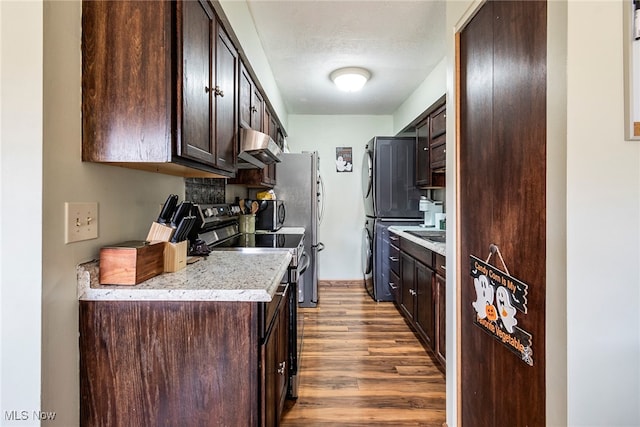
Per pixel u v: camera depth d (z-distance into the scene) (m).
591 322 0.89
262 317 1.08
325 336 2.85
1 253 0.89
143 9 1.06
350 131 4.66
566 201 0.89
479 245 1.40
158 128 1.06
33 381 0.90
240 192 3.36
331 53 2.81
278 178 3.61
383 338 2.82
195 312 1.02
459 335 1.59
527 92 1.06
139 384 1.03
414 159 3.85
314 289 3.62
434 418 1.80
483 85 1.35
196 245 1.58
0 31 0.89
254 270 1.27
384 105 4.23
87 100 1.05
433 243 2.38
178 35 1.10
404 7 2.16
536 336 1.04
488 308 1.32
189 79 1.18
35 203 0.90
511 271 1.16
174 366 1.03
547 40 0.96
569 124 0.88
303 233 3.12
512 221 1.16
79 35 1.04
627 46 0.87
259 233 3.07
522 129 1.09
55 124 0.94
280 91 3.72
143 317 1.02
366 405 1.91
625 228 0.89
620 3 0.88
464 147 1.53
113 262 1.04
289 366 1.91
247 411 1.03
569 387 0.90
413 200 3.85
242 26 2.01
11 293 0.90
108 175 1.18
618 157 0.89
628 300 0.89
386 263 3.80
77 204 1.03
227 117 1.69
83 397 1.02
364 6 2.15
